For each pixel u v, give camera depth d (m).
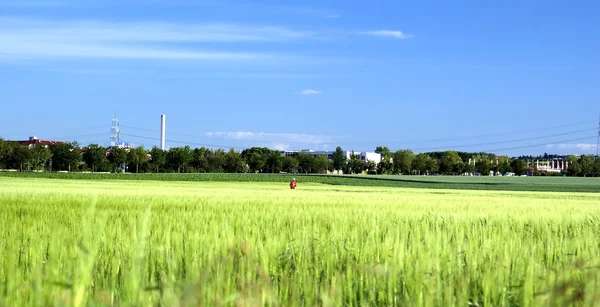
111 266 6.52
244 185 74.12
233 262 6.42
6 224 10.99
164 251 7.13
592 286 4.93
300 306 5.28
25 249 7.39
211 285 5.24
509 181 114.50
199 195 29.67
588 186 87.62
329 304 4.63
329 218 13.84
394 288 5.60
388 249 7.45
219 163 178.50
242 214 14.88
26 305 4.61
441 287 5.39
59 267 5.84
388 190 59.94
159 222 11.93
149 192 34.34
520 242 8.77
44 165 154.25
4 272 5.95
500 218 15.04
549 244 8.86
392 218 14.24
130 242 7.96
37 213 14.47
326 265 6.88
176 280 5.89
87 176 93.25
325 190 55.81
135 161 158.88
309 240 8.36
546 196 46.06
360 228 10.77
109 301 4.57
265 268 6.30
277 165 184.38
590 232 10.62
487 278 5.71
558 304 4.71
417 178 126.69
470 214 16.45
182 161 165.12
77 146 158.75
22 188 37.88
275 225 11.73
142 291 4.51
